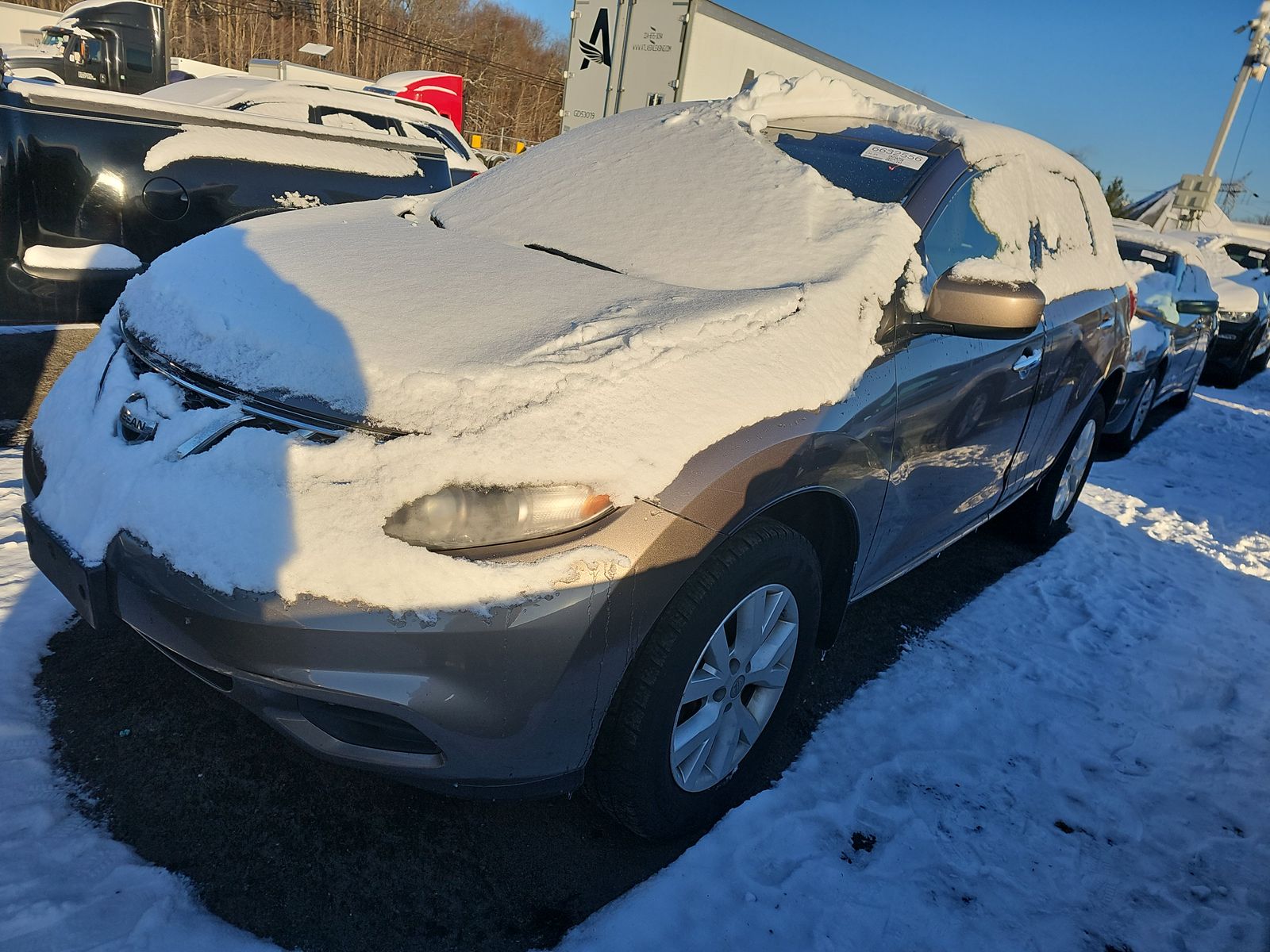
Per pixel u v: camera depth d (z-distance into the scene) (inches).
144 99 141.7
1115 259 165.6
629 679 69.1
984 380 104.8
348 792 79.7
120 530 65.5
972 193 108.3
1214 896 83.6
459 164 251.6
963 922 75.7
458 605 60.1
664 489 66.0
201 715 86.0
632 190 107.5
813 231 93.5
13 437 139.8
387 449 62.0
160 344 75.7
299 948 64.4
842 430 80.3
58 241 133.5
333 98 221.8
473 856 75.4
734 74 398.3
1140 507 204.8
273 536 60.2
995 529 174.1
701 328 74.6
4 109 125.8
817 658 114.7
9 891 64.1
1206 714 115.0
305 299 76.0
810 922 72.7
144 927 63.2
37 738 79.8
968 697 111.3
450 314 75.7
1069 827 90.3
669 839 79.4
